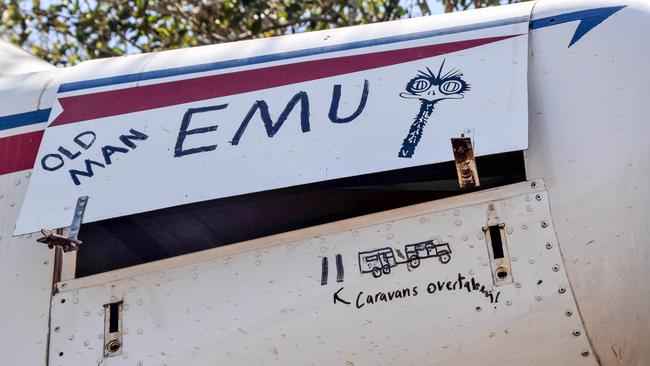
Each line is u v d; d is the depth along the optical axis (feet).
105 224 12.12
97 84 12.76
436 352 11.10
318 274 11.35
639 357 11.16
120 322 11.53
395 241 11.35
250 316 11.34
